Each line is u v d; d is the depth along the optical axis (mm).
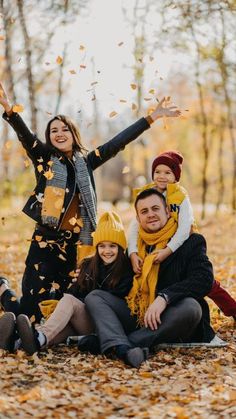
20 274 8305
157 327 4695
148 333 4699
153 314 4668
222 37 12203
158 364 4496
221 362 4594
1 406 3533
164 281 4977
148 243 5062
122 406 3684
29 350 4602
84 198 5305
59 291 5430
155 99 5703
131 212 19516
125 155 27078
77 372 4305
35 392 3764
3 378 4074
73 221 5113
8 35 12234
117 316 4816
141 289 4875
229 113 18203
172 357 4695
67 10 11680
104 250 4980
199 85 17391
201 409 3625
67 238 5289
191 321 4750
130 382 4098
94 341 4703
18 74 14883
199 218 17953
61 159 5328
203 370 4383
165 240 5020
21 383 4027
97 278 5008
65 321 4762
